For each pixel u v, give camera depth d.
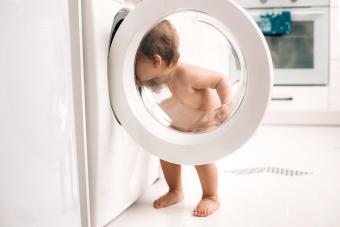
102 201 1.04
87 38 0.99
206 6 1.03
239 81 1.17
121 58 1.07
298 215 1.15
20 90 0.79
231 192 1.40
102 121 1.02
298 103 2.92
